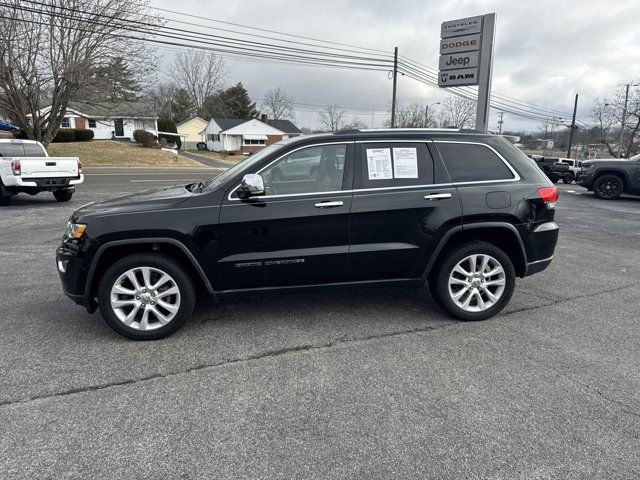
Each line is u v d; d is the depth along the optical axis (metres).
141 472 2.27
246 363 3.38
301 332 3.92
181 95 72.81
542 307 4.56
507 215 4.03
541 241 4.18
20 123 23.19
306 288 3.93
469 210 3.97
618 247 7.31
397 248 3.93
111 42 22.12
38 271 5.68
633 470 2.29
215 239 3.66
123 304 3.68
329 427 2.63
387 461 2.35
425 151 4.03
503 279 4.15
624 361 3.43
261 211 3.70
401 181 3.96
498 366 3.34
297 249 3.79
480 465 2.33
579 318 4.28
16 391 2.97
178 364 3.35
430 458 2.38
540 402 2.88
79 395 2.94
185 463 2.33
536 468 2.31
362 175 3.90
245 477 2.24
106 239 3.54
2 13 19.27
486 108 10.63
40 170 11.19
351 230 3.84
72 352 3.52
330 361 3.41
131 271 3.64
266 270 3.78
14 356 3.45
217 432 2.58
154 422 2.67
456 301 4.12
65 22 20.81
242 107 75.31
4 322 4.09
